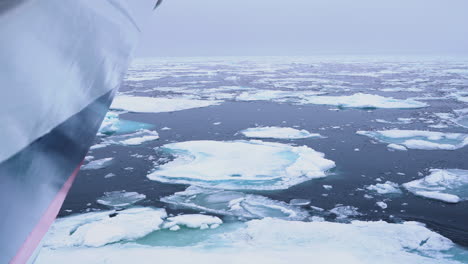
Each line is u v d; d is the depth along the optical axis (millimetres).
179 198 10148
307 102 27766
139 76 55406
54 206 622
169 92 35844
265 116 23203
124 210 9164
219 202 9836
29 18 530
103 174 12195
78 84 725
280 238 7328
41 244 588
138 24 1116
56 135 641
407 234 7520
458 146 15219
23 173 534
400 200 9898
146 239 7559
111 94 938
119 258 6215
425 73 52125
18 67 508
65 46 642
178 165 12984
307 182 11312
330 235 7391
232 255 6230
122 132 19094
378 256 6391
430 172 12133
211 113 24562
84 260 6219
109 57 878
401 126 19688
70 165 685
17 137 519
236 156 13656
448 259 6715
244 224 8336
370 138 16906
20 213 521
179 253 6352
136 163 13383
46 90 590
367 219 8844
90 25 753
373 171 12320
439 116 22031
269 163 12883
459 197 9953
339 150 15016
